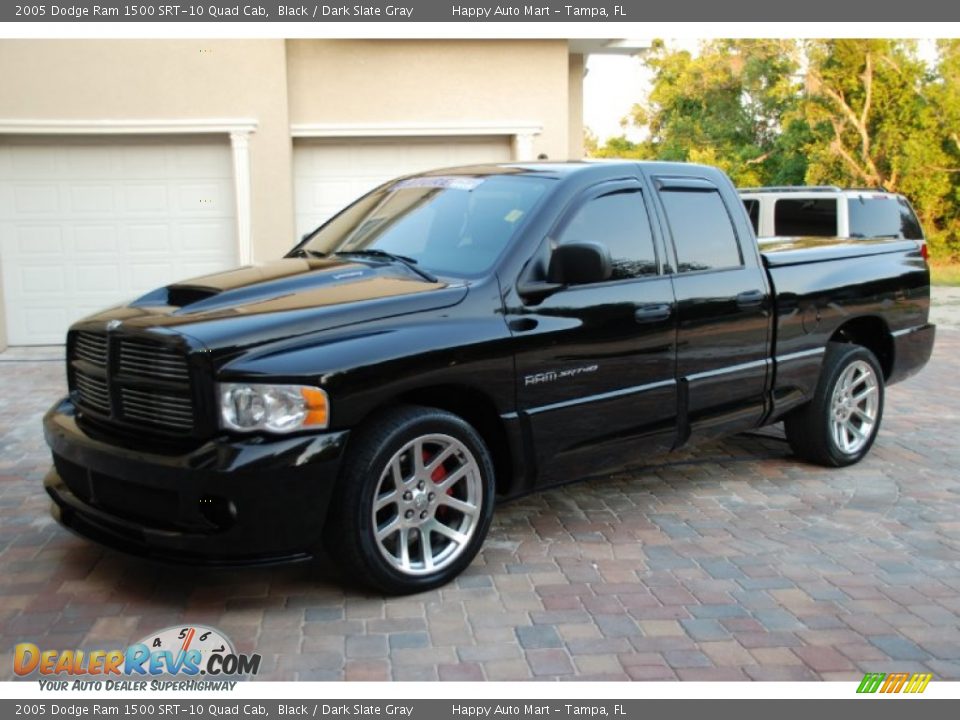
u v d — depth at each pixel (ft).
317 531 13.04
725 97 98.63
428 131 38.09
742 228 18.98
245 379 12.51
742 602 14.11
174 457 12.66
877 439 23.98
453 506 14.47
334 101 37.27
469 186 17.29
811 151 90.27
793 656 12.48
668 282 17.15
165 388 13.01
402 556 13.96
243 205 36.45
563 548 16.25
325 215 38.60
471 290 14.64
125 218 36.55
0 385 29.89
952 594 14.44
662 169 17.98
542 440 15.39
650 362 16.81
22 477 20.21
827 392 20.42
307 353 12.90
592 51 43.47
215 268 37.24
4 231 36.01
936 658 12.46
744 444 23.25
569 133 45.27
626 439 16.74
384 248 16.83
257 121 36.01
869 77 86.58
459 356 14.10
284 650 12.53
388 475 13.69
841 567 15.48
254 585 14.58
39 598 14.08
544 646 12.68
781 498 19.04
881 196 37.76
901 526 17.44
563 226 15.89
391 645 12.66
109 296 36.91
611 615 13.62
